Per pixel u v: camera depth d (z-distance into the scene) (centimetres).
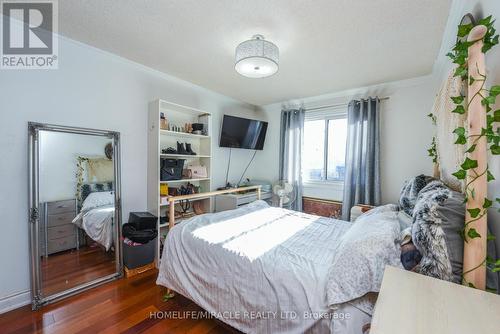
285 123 381
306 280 118
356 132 310
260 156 426
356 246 118
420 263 104
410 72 260
